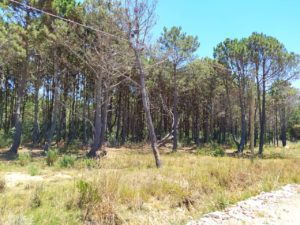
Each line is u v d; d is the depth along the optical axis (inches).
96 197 283.3
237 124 1902.1
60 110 1190.3
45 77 1147.3
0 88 1359.5
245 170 451.2
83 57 869.2
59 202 286.8
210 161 619.5
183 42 1066.1
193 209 288.7
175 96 1167.0
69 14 807.1
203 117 1749.5
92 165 568.4
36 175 470.3
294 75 1066.1
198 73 1149.1
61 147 1055.0
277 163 603.5
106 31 751.7
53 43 818.8
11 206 271.7
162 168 510.6
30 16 805.9
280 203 290.2
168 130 1654.8
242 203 286.5
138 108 1565.0
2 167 550.0
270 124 2112.5
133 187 328.2
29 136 1245.1
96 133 854.5
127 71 864.9
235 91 1327.5
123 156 804.0
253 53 1059.3
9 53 772.0
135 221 249.3
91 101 1231.5
